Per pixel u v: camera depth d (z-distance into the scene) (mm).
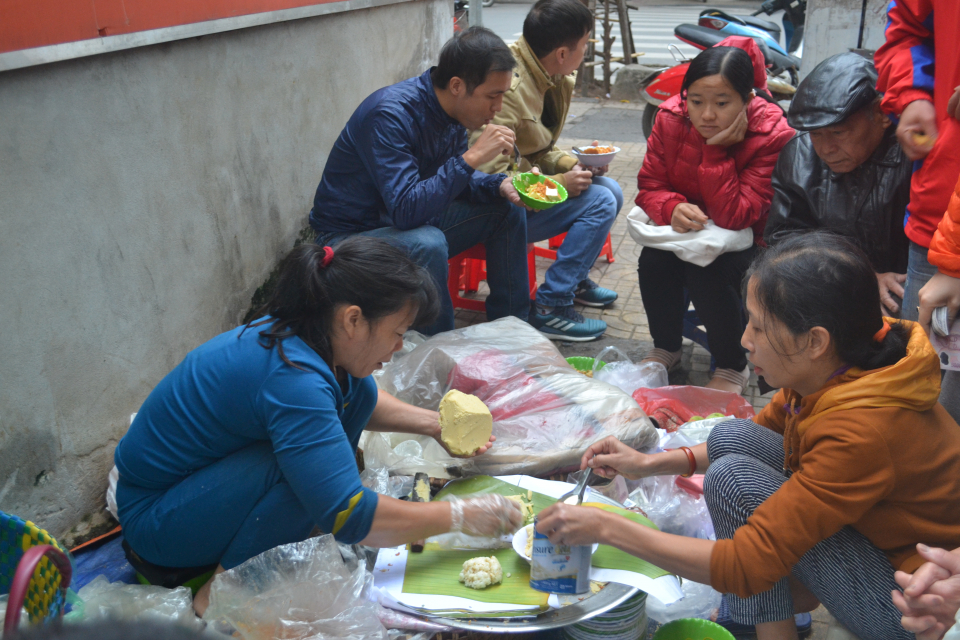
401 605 1731
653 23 14625
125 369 2318
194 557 1798
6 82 1845
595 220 3502
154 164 2381
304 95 3295
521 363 2484
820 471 1460
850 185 2559
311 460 1633
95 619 527
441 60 2785
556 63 3469
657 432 2307
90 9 2047
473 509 1801
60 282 2051
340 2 3463
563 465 2195
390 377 2482
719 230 2963
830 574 1632
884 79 2275
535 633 1852
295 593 1645
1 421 1924
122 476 1825
